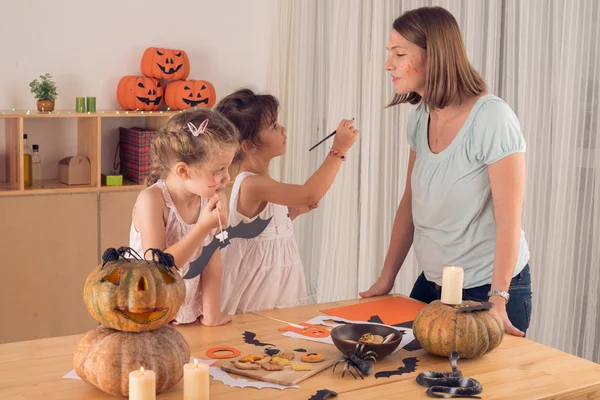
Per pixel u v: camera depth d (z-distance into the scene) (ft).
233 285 6.63
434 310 4.89
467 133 5.90
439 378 4.43
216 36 13.25
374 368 4.70
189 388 3.93
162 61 12.37
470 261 6.09
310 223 12.99
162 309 4.25
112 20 12.36
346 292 11.82
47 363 4.64
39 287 11.33
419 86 6.08
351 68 11.45
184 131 5.18
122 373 4.06
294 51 12.96
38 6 11.78
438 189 6.11
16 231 11.07
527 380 4.57
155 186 5.50
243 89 7.01
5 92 11.75
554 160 8.16
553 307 8.25
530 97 8.38
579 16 7.82
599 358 8.02
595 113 7.83
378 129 10.97
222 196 5.27
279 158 13.43
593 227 7.91
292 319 5.68
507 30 8.62
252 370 4.55
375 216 11.16
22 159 11.02
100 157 11.76
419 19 5.89
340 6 11.62
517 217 5.75
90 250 11.62
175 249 5.19
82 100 11.67
